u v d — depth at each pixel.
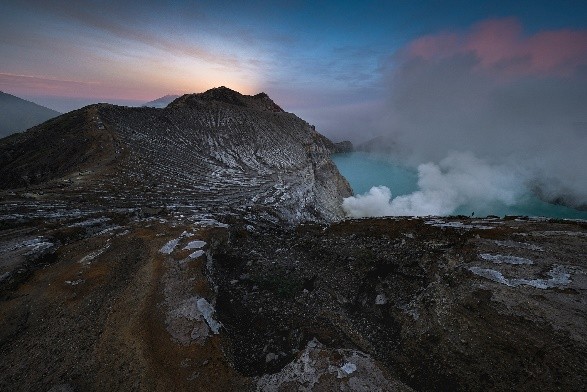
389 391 7.68
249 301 13.49
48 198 28.56
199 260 14.27
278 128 91.94
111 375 8.40
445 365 9.42
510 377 8.23
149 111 77.00
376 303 13.13
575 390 7.27
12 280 12.67
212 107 92.00
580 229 13.99
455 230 14.78
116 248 15.60
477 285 10.72
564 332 8.24
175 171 49.81
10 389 8.31
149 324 9.93
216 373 8.43
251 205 38.53
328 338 11.28
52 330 10.16
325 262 16.83
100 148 49.66
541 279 10.37
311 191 61.28
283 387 7.95
